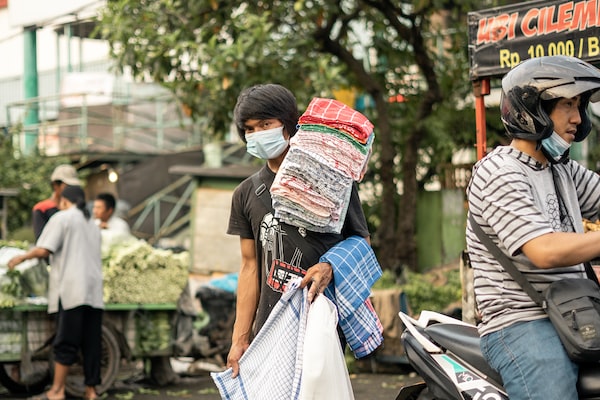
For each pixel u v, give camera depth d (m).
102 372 9.55
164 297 9.92
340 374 4.35
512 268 3.81
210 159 17.38
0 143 19.77
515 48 6.38
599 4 5.94
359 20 13.76
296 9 11.77
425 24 13.82
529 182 3.85
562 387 3.67
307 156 4.32
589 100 3.98
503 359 3.82
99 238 9.16
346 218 4.63
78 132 21.64
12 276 9.09
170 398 9.34
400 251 13.25
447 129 13.28
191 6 11.89
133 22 12.08
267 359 4.48
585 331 3.61
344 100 13.55
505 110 3.89
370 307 4.60
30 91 21.47
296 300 4.44
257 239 4.64
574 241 3.62
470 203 3.93
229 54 11.13
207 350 10.73
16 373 10.05
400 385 9.78
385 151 13.23
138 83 21.77
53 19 18.70
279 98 4.54
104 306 9.37
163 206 18.47
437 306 11.09
